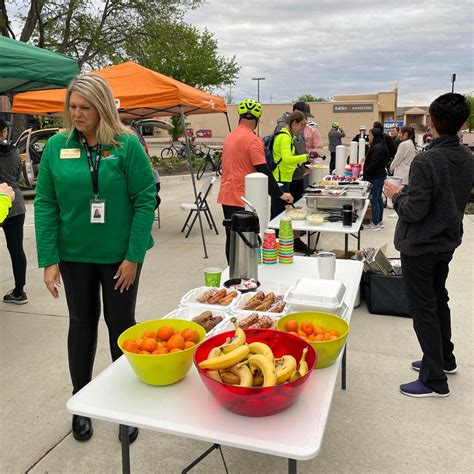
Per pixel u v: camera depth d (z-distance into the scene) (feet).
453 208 8.23
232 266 8.80
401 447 7.85
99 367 10.53
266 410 4.60
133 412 4.84
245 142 13.38
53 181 7.30
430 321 8.91
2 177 13.17
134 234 7.38
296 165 17.01
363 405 9.05
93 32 53.83
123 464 5.33
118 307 7.79
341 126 136.36
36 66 11.68
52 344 11.75
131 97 18.79
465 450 7.76
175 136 67.05
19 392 9.63
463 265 17.74
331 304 6.66
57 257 7.48
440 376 9.16
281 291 8.31
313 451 4.16
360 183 18.70
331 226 13.37
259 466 7.43
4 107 36.52
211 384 4.62
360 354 11.11
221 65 73.36
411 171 8.24
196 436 4.45
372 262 13.47
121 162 7.17
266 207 10.06
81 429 8.07
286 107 134.92
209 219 26.91
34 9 49.73
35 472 7.38
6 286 16.02
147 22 55.06
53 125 51.24
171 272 17.63
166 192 38.91
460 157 8.20
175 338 5.60
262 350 5.01
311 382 5.35
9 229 13.75
